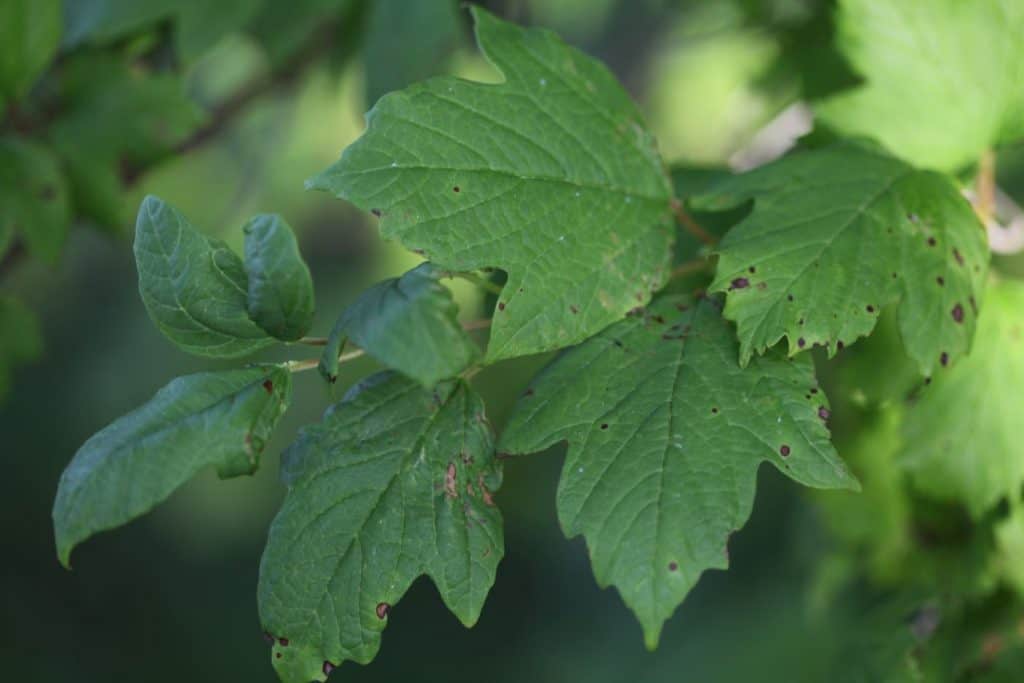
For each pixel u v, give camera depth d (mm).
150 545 2281
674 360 728
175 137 895
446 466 724
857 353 800
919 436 788
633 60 1694
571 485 713
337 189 714
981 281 744
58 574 2191
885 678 839
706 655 1436
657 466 711
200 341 719
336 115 1546
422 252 716
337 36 947
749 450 712
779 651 1278
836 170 749
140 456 699
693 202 754
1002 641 834
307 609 717
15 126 888
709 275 771
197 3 894
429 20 894
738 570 1623
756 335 721
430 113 725
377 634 717
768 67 933
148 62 932
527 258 728
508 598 2182
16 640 2061
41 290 2195
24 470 2172
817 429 714
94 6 895
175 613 2225
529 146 734
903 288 730
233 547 2283
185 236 717
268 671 2186
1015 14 793
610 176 745
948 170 802
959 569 842
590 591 2055
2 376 912
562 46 750
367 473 722
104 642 2172
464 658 2164
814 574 953
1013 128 800
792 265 729
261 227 711
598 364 729
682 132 1604
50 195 877
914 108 803
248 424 705
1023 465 781
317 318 1991
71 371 2203
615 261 738
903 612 850
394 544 719
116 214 899
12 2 873
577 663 1907
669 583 701
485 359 726
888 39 803
